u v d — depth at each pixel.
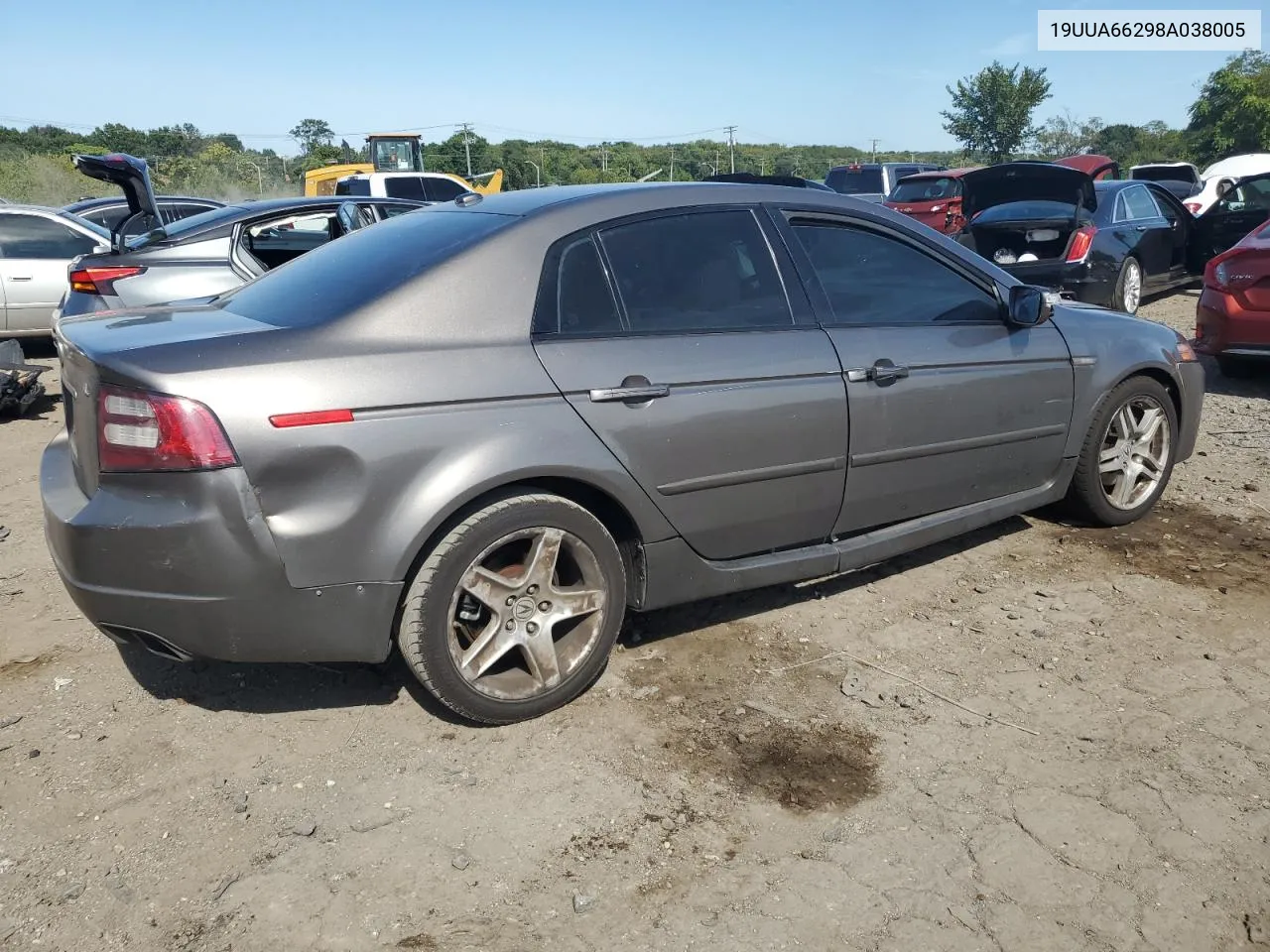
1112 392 4.64
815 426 3.63
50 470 3.31
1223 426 6.66
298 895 2.50
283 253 7.74
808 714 3.30
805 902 2.47
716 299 3.54
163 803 2.87
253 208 7.25
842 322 3.80
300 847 2.68
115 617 2.88
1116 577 4.32
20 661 3.68
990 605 4.08
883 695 3.40
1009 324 4.28
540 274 3.21
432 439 2.93
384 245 3.49
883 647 3.76
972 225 10.78
